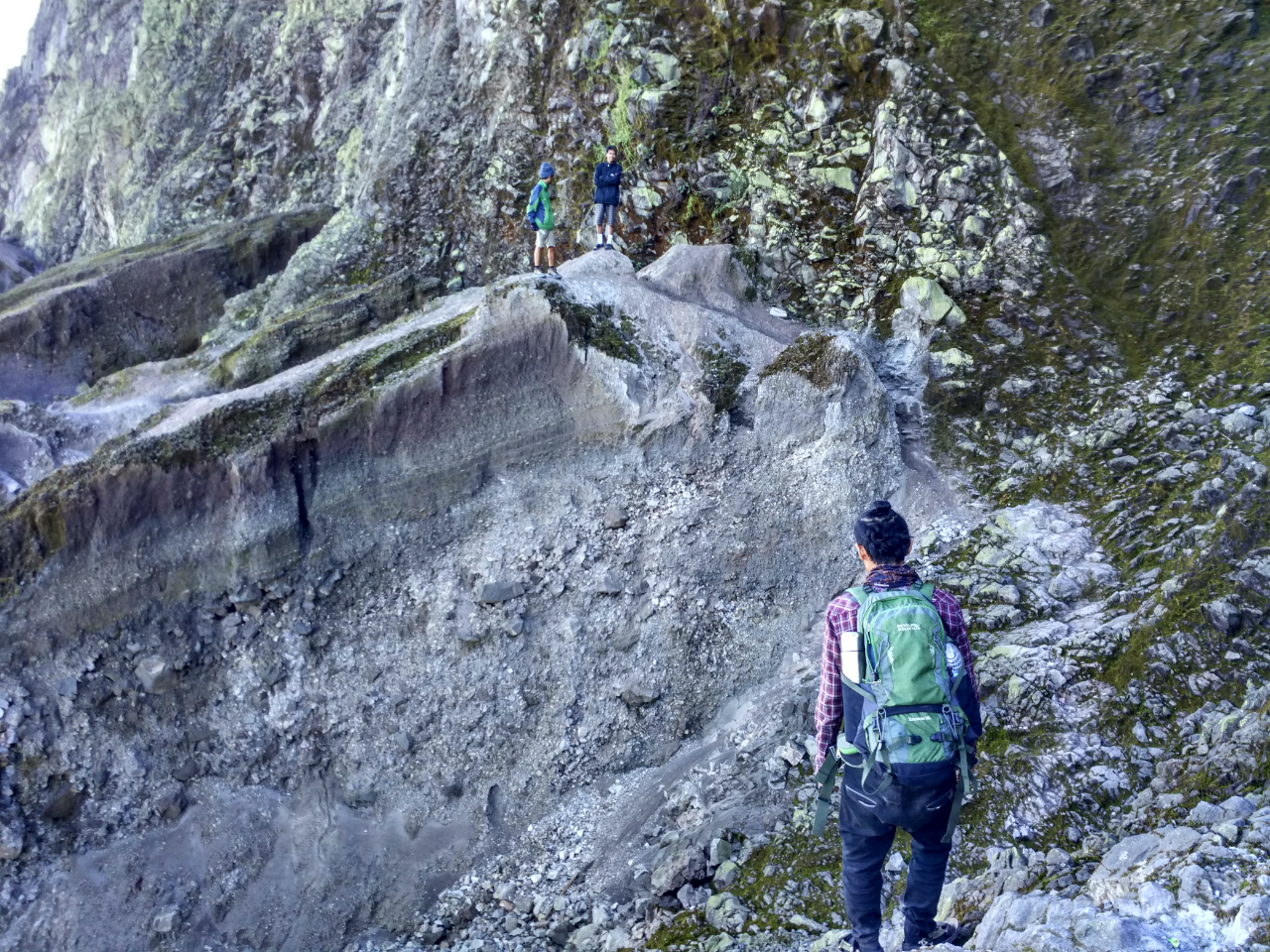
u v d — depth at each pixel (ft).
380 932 23.88
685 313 29.30
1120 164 31.40
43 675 25.61
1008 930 11.81
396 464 27.99
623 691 25.64
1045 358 28.66
